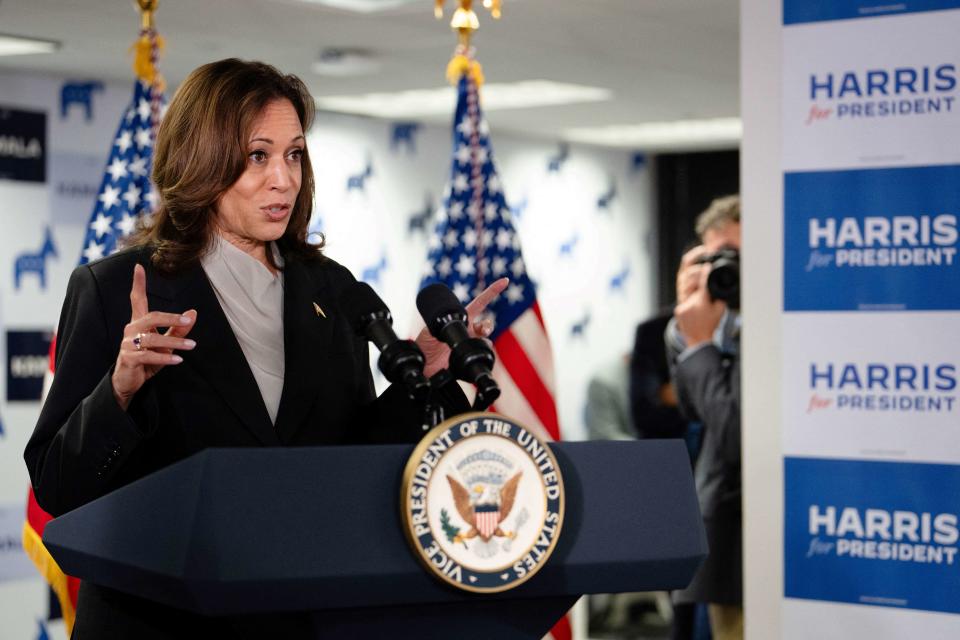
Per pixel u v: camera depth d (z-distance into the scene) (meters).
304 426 1.67
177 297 1.63
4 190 6.86
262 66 1.67
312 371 1.67
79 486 1.41
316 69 7.06
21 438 6.90
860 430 2.81
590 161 10.79
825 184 2.84
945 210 2.72
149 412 1.49
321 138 8.55
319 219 8.53
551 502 1.14
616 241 11.04
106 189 3.46
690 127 9.72
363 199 8.83
